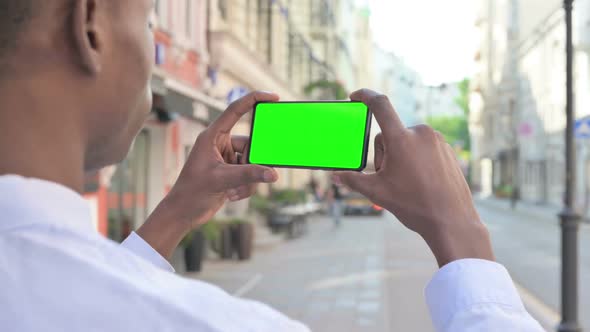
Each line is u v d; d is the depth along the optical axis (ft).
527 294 29.27
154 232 3.12
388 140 2.42
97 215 26.78
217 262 37.83
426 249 47.29
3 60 1.60
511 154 170.09
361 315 23.45
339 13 141.79
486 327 1.88
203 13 42.09
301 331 1.59
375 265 38.11
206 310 1.45
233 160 3.59
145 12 1.90
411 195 2.32
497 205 131.13
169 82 29.94
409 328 21.38
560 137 120.57
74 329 1.35
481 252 2.18
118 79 1.77
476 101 265.13
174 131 39.60
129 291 1.39
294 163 3.52
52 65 1.64
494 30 218.18
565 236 18.71
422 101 417.49
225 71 50.55
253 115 3.52
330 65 125.29
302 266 37.11
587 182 86.33
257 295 27.27
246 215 54.90
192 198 3.16
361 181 2.44
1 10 1.60
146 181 37.58
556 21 123.03
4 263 1.37
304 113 3.55
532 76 147.43
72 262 1.39
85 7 1.67
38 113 1.61
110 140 1.83
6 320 1.33
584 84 91.09
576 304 18.76
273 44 71.51
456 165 2.45
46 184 1.50
